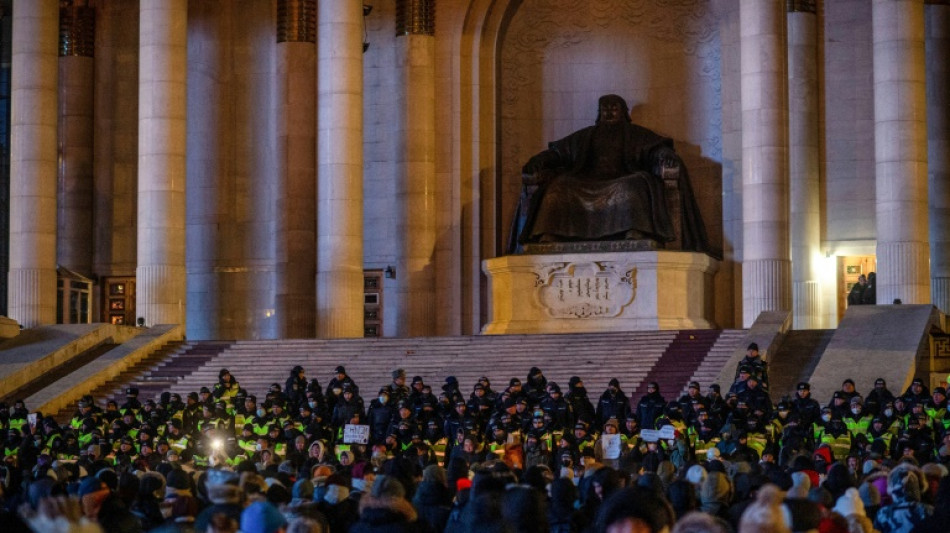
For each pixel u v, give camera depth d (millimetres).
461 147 48219
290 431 26406
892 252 39812
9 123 49250
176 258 43250
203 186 49938
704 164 47938
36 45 43875
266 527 9492
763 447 24234
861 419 24859
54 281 44000
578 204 45344
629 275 44562
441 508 12688
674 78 48531
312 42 48469
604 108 47188
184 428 29094
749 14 41812
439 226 48188
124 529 11859
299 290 47750
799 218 45594
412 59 48062
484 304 47938
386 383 37719
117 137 50250
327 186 43531
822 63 46375
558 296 45125
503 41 49500
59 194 49844
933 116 45469
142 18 43688
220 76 49906
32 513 8320
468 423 26359
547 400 26625
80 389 37156
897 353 34094
